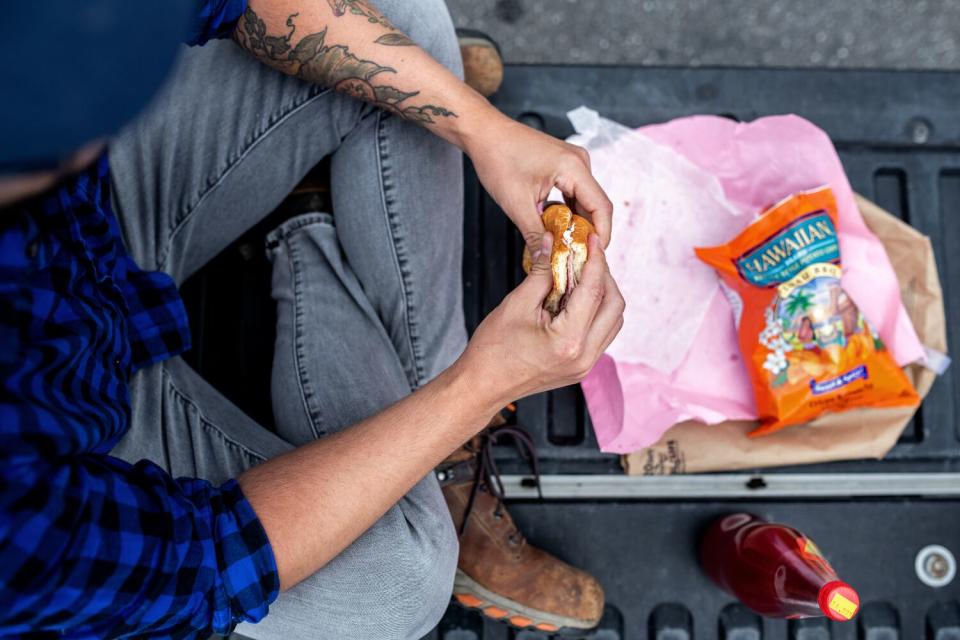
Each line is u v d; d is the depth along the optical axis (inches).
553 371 26.9
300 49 31.2
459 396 27.7
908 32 53.6
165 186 33.3
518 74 48.7
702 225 45.7
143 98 13.9
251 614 26.0
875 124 49.1
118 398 25.8
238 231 37.7
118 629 22.9
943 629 45.5
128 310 30.1
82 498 21.0
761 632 45.3
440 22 35.2
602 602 43.1
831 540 46.1
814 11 53.6
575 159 31.6
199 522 25.2
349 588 30.9
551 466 45.9
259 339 44.7
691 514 45.9
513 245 47.4
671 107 48.8
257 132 33.6
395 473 27.7
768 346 41.9
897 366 42.7
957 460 46.6
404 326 36.2
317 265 36.9
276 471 27.9
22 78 12.2
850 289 44.1
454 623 44.9
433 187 35.0
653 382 43.9
